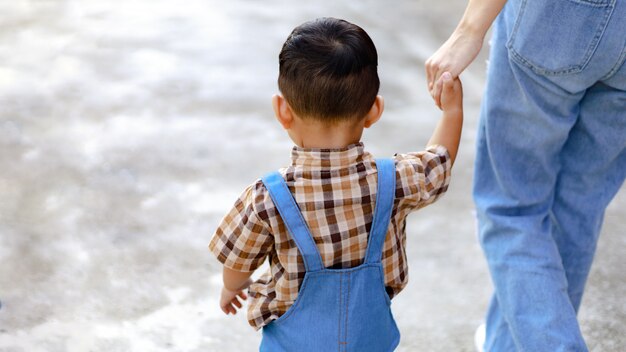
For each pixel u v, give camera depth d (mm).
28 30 5375
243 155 3939
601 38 1771
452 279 3088
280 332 1799
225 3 6008
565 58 1838
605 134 2035
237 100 4516
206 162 3865
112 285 3000
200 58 5043
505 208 2154
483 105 2178
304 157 1707
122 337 2744
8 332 2738
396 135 4137
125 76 4754
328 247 1693
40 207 3457
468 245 3305
